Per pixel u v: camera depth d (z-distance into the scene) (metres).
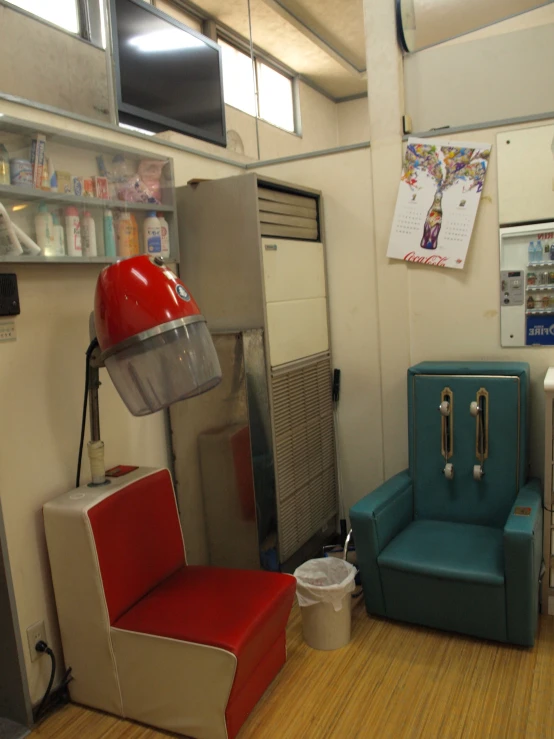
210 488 2.55
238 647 1.67
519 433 2.40
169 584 2.07
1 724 1.92
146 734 1.84
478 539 2.34
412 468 2.64
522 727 1.75
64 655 1.99
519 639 2.09
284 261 2.60
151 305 1.67
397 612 2.31
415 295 2.78
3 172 1.76
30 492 1.93
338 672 2.07
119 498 1.97
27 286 1.93
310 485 2.81
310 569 2.34
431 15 2.78
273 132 5.53
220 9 4.54
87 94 2.54
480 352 2.69
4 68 2.20
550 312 2.52
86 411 2.05
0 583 1.85
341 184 2.89
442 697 1.90
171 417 2.59
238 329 2.50
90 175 2.15
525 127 2.47
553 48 2.54
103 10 2.63
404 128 2.72
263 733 1.80
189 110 3.18
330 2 4.68
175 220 2.46
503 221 2.56
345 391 3.03
